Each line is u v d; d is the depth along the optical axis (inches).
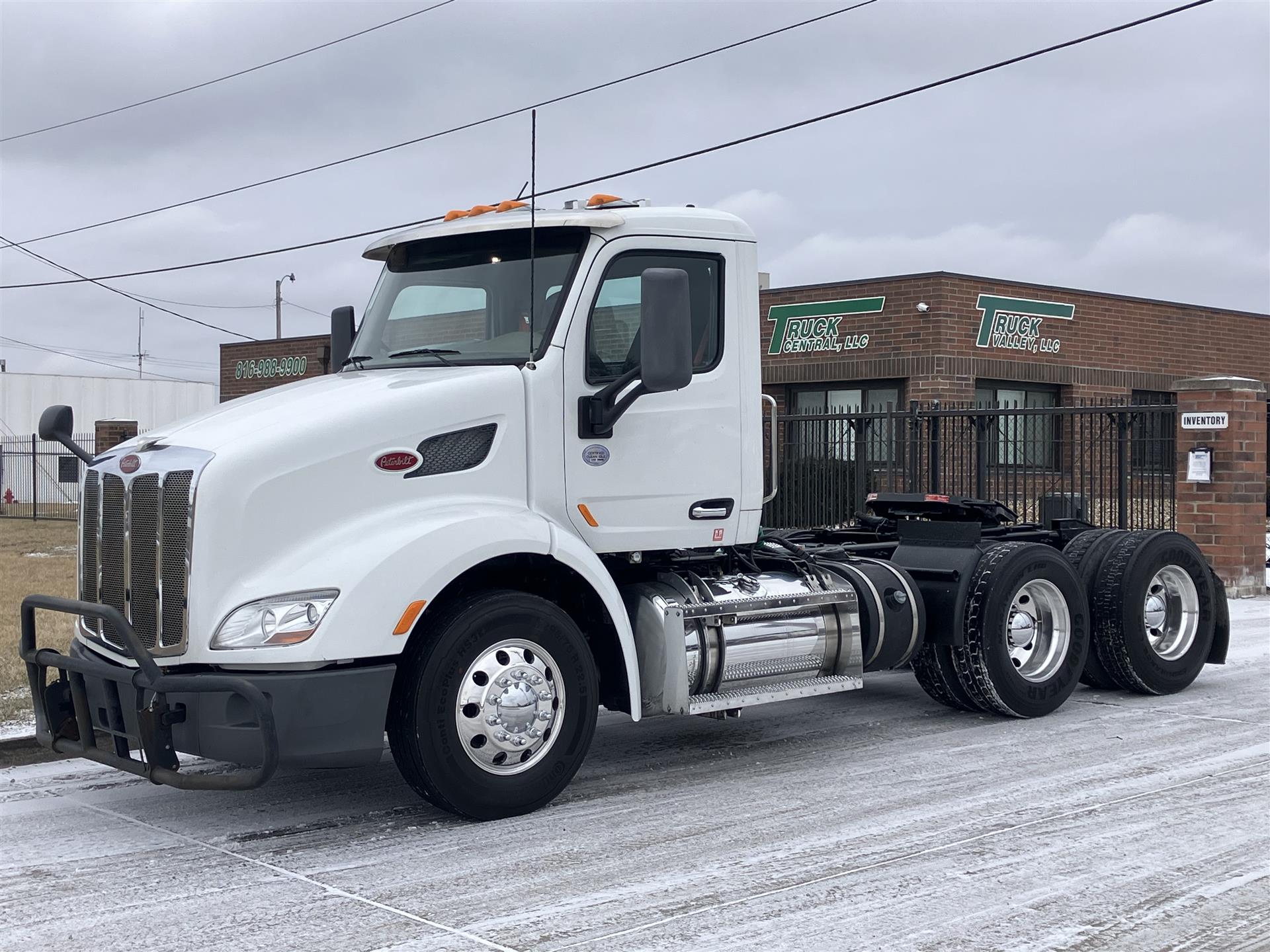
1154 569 340.5
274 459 212.2
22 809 240.2
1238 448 564.1
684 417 257.4
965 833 217.8
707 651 254.2
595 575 235.6
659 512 254.1
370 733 209.0
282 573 210.4
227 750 203.3
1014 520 367.2
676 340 227.6
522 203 264.5
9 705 309.4
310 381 254.5
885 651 291.9
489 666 224.1
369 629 207.6
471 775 221.6
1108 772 261.4
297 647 203.6
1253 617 501.0
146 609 215.2
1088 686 363.9
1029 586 317.7
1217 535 568.7
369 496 219.8
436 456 227.0
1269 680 372.8
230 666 208.2
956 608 303.6
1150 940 168.2
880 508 356.2
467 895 188.5
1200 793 243.4
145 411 1904.5
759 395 271.0
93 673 217.5
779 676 267.9
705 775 262.1
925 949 165.5
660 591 256.4
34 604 230.1
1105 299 1106.1
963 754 280.1
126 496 220.1
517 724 225.8
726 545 268.8
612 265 248.4
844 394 1068.5
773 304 1094.4
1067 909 180.1
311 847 214.1
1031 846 210.2
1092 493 628.1
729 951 165.3
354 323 283.3
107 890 192.9
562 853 208.8
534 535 227.9
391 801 243.0
